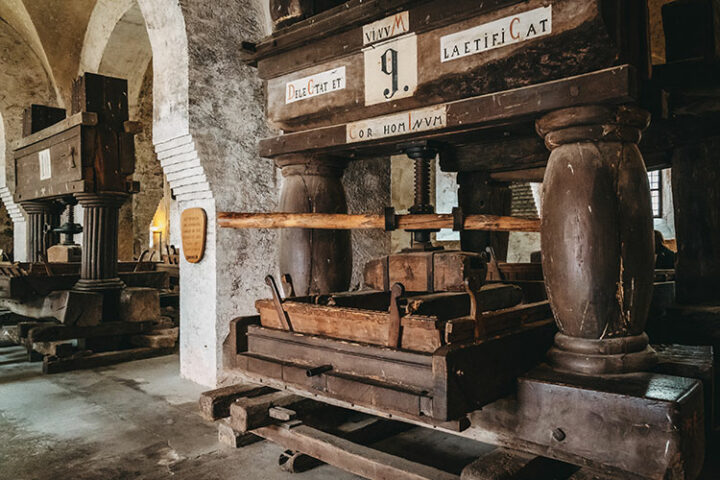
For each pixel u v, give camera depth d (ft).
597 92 6.94
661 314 12.78
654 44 25.41
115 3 30.09
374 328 7.61
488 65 7.95
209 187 14.61
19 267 19.90
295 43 10.42
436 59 8.57
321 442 8.50
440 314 10.01
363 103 9.64
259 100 15.88
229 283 14.85
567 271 7.20
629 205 7.13
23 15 31.94
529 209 41.75
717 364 10.01
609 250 7.02
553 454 6.79
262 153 11.74
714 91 9.34
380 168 18.29
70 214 21.52
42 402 13.50
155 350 19.40
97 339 18.69
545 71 7.49
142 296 19.34
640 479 6.10
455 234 38.86
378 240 18.38
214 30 14.84
